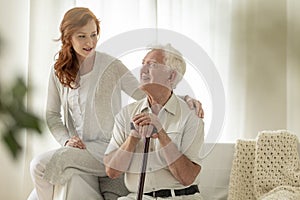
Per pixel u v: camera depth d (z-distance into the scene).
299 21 3.02
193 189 1.93
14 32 3.07
